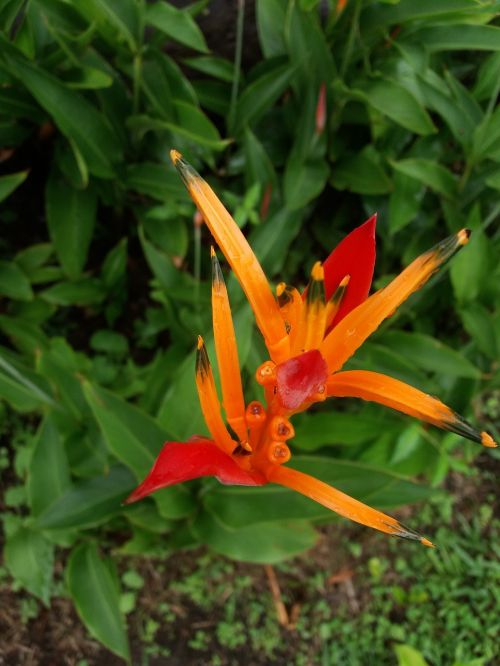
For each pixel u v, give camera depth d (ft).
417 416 0.59
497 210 1.17
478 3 1.04
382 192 1.31
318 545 1.34
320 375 0.50
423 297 1.37
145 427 1.03
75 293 1.36
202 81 1.43
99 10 1.14
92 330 1.49
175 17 1.16
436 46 1.18
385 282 1.33
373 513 0.61
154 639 1.25
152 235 1.38
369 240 0.59
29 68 1.15
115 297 1.44
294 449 1.27
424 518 1.36
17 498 1.28
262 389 1.14
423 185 1.30
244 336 1.05
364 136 1.44
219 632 1.26
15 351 1.41
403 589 1.31
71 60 1.18
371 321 0.56
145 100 1.32
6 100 1.25
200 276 1.48
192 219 1.45
